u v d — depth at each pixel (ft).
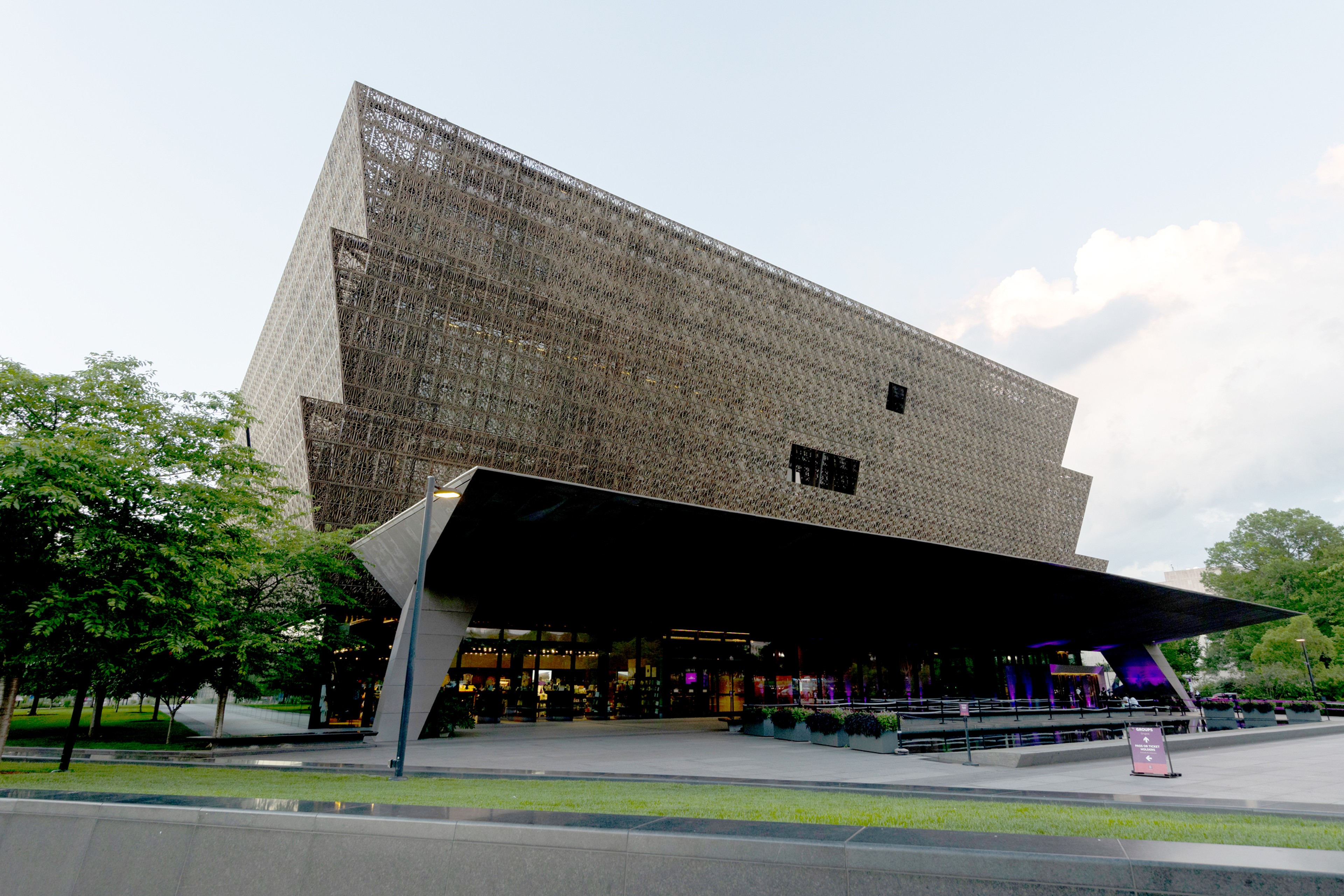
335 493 137.90
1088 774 60.08
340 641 101.50
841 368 251.80
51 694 89.30
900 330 274.16
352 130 169.58
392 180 166.09
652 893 19.35
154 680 85.97
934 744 84.94
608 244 203.10
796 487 231.50
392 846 21.35
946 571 109.09
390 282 157.38
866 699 152.87
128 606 54.80
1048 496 312.91
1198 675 258.78
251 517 74.95
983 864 17.61
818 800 36.81
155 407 63.72
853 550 96.94
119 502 55.57
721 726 125.39
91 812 23.97
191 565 57.11
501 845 20.61
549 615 120.06
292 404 185.98
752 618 128.98
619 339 196.75
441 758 72.13
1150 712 133.18
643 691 145.48
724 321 224.12
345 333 150.00
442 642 92.07
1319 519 278.46
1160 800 37.17
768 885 18.78
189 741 89.56
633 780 50.67
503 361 172.55
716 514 80.94
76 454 49.65
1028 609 136.56
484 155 183.21
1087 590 125.80
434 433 155.22
